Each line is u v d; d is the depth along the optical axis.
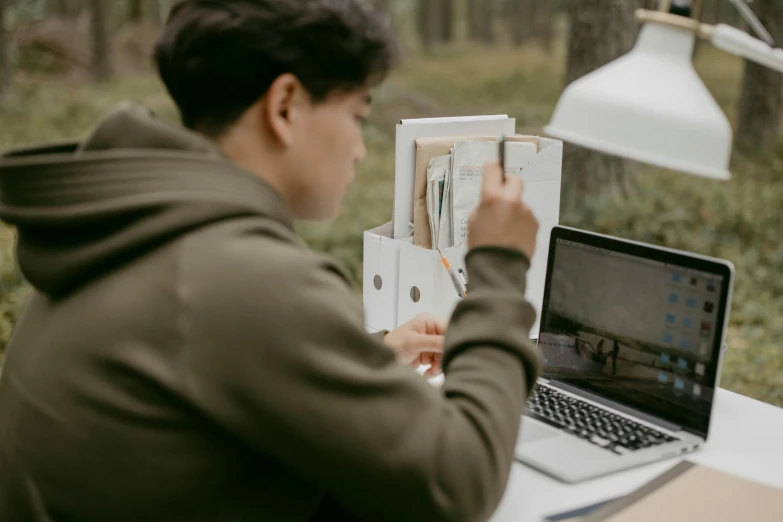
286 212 0.98
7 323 4.11
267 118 0.97
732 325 4.72
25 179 0.90
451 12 31.22
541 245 2.02
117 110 0.98
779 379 3.93
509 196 1.08
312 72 0.95
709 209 6.68
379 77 1.02
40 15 19.30
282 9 0.93
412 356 1.61
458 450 0.91
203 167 0.90
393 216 2.02
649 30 1.07
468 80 19.62
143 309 0.87
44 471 0.92
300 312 0.85
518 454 1.37
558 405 1.57
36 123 11.20
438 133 2.00
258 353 0.84
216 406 0.84
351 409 0.86
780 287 5.18
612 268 1.56
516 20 32.66
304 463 0.87
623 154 1.03
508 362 1.00
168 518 0.91
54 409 0.90
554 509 1.23
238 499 0.95
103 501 0.90
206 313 0.84
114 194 0.88
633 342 1.53
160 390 0.86
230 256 0.86
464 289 1.91
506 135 2.10
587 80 1.08
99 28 16.73
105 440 0.88
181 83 0.96
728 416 1.59
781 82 9.79
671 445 1.41
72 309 0.92
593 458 1.36
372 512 0.91
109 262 0.90
